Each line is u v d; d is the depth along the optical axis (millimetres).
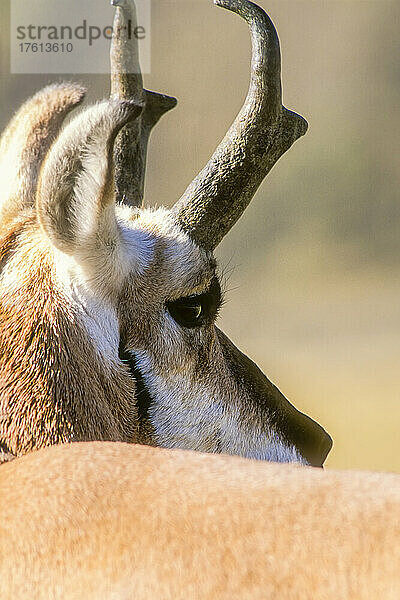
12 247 6965
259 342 30906
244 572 4430
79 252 6742
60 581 4719
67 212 6590
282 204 39906
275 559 4422
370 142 41469
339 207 40250
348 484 4688
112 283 6961
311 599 4293
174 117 38438
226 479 4875
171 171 37531
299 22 42781
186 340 7285
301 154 40938
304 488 4684
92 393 6688
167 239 7344
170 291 7215
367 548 4340
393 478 4727
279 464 5074
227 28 39969
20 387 6562
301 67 42562
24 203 7453
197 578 4469
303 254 38812
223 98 39125
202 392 7383
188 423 7305
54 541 4812
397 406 24891
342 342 30922
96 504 4875
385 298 35719
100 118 6285
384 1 42656
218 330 7918
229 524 4586
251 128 7840
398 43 42312
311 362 28688
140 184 8594
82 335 6770
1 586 4805
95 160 6422
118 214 7625
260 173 7859
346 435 23094
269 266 38094
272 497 4660
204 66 39531
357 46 42594
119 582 4590
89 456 5250
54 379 6590
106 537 4730
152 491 4867
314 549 4398
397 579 4211
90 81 32219
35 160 7734
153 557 4586
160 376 7180
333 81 42469
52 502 4941
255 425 7695
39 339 6652
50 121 7930
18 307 6742
